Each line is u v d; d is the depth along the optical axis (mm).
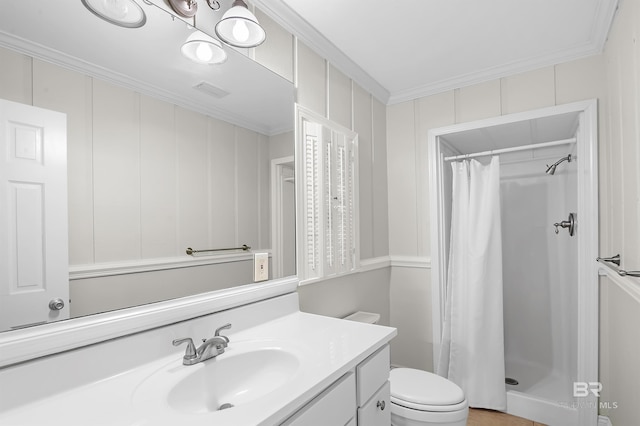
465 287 2188
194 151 1194
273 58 1547
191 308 1122
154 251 1062
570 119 2043
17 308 782
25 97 809
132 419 710
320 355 1037
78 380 850
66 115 878
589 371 1843
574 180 2277
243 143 1375
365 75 2203
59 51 873
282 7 1521
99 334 899
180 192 1145
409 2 1510
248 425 673
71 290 873
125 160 999
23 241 795
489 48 1905
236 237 1332
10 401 744
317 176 1733
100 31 960
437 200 2357
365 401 1109
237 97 1358
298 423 813
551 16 1609
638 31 1148
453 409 1456
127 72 1016
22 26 812
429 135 2387
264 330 1305
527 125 2172
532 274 2895
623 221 1429
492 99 2186
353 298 2076
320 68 1852
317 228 1727
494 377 2100
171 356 1049
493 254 2146
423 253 2412
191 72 1196
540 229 2877
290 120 1597
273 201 1498
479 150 2930
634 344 1316
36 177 821
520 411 2072
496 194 2150
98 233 932
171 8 1159
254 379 1099
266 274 1450
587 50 1872
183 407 905
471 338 2131
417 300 2426
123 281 980
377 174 2418
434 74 2225
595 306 1827
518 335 2934
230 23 1231
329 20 1639
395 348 2512
